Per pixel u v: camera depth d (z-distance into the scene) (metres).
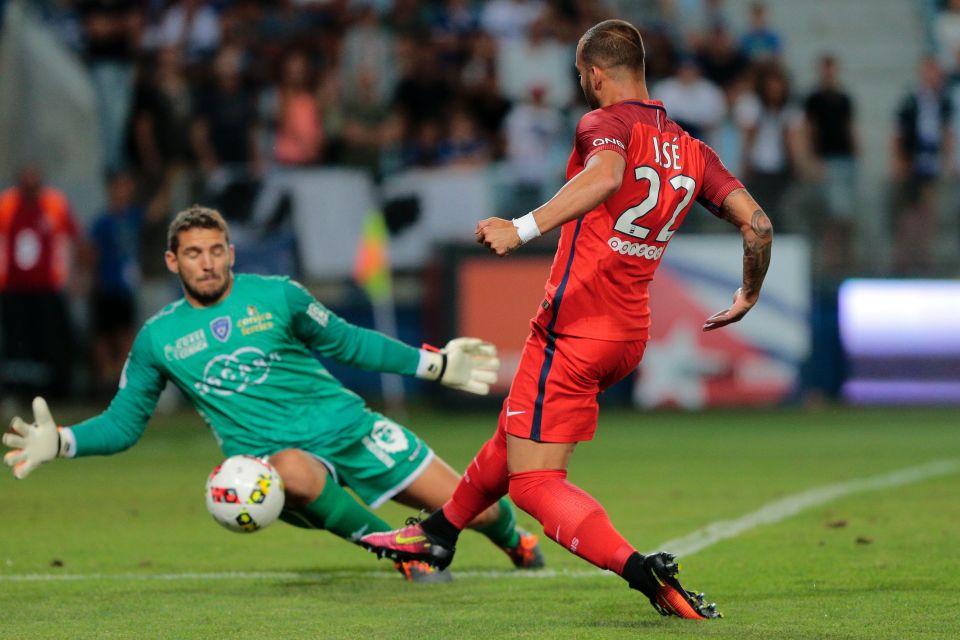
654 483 33.47
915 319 58.44
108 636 16.19
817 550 22.72
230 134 59.03
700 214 55.22
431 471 20.69
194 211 20.11
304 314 20.20
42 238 53.94
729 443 44.00
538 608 17.80
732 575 20.33
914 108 62.91
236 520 19.08
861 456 39.88
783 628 16.09
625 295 16.75
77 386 56.31
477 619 17.00
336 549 23.84
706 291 55.19
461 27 67.56
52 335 54.91
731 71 62.75
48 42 63.59
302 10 65.56
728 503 29.53
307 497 19.77
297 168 58.88
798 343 55.78
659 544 23.73
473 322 53.41
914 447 42.53
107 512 28.97
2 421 50.72
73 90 62.88
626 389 55.81
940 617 16.80
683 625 16.36
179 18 65.00
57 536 25.50
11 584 20.16
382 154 58.56
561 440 16.80
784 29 77.50
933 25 77.38
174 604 18.33
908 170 63.16
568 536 16.48
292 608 17.94
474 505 18.14
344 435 20.38
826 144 60.16
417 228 57.28
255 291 20.25
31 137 62.12
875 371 58.22
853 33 77.31
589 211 15.88
